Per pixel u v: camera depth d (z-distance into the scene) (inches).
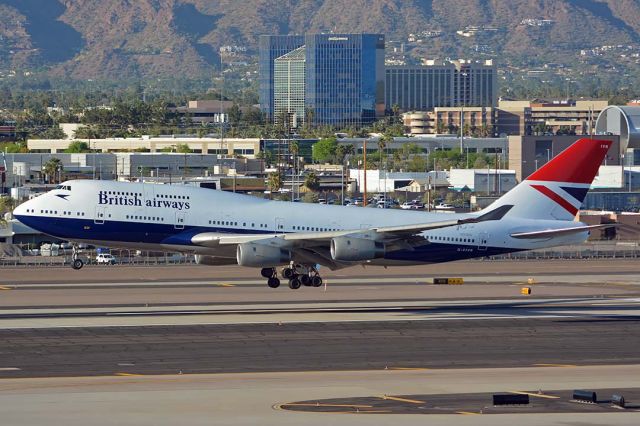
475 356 6658.5
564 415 5128.0
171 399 5364.2
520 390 5664.4
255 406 5231.3
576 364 6427.2
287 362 6397.6
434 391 5625.0
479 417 5068.9
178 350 6737.2
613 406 5319.9
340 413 5113.2
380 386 5728.3
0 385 5684.1
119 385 5693.9
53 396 5418.3
